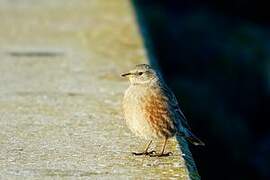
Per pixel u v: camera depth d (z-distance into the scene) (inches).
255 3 1136.8
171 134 377.4
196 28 1016.2
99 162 375.9
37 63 583.2
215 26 1040.8
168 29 1002.7
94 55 605.3
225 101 838.5
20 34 684.7
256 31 1050.7
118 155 385.4
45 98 488.1
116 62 581.9
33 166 370.0
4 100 482.6
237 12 1134.4
